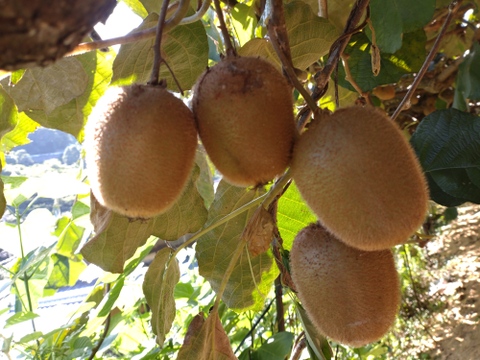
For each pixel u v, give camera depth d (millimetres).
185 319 487
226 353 278
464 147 263
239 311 340
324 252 210
